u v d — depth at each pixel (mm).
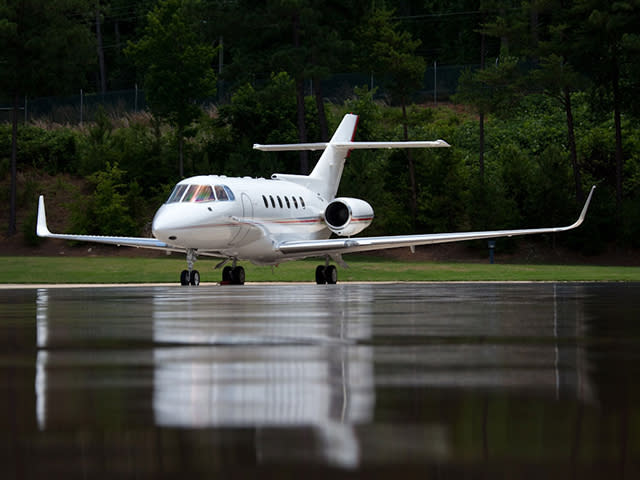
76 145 162750
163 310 38625
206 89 143625
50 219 146375
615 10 134875
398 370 18406
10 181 155125
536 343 23922
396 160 149500
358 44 169000
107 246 138125
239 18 143625
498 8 148750
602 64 138750
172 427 12547
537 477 9789
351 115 94938
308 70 140750
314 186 90812
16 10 147875
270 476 9859
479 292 57594
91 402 14570
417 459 10641
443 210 143125
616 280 89812
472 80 143125
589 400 14750
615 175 152250
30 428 12477
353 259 136875
